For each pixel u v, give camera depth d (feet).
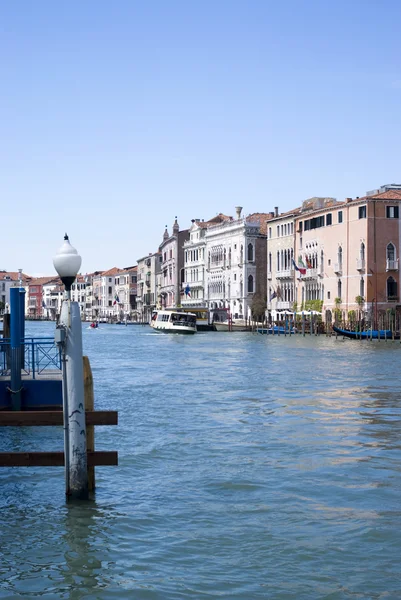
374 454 53.62
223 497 42.88
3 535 36.65
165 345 210.59
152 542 35.73
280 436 60.59
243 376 112.37
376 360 142.61
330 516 39.32
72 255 39.32
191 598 29.86
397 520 38.58
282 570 32.45
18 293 50.90
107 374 118.11
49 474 47.96
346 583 31.12
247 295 326.85
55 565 33.09
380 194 241.76
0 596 30.12
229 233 341.62
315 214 271.90
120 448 56.03
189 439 59.47
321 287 268.62
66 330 39.96
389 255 240.73
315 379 106.63
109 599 29.81
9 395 50.93
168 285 433.07
